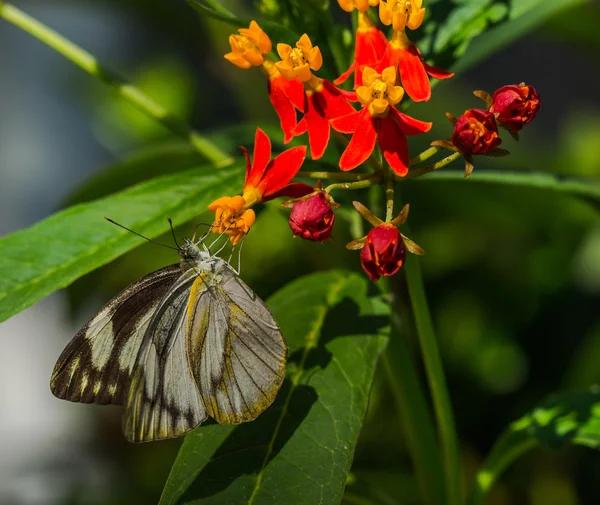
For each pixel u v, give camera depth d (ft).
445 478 1.07
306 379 0.97
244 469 0.93
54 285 0.97
